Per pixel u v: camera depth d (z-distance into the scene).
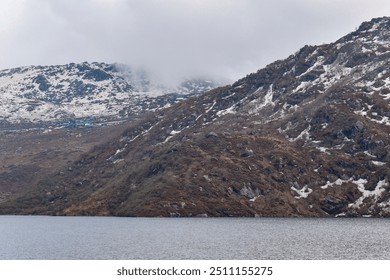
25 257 190.62
